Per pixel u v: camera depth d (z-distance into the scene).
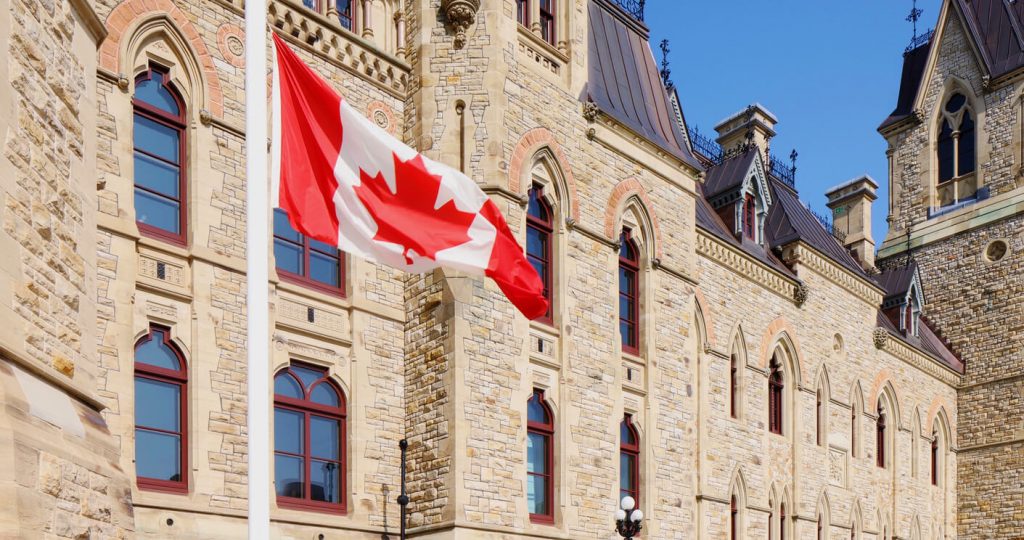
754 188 32.41
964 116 47.72
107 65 15.41
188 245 16.39
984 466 43.09
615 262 22.52
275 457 17.16
